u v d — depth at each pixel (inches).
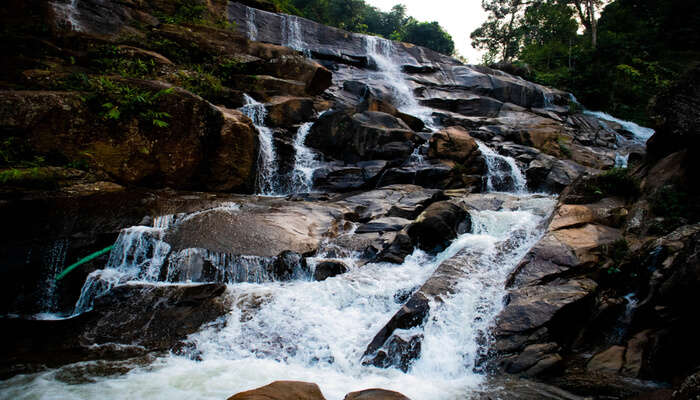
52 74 376.2
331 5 1450.5
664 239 218.8
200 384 167.2
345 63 815.1
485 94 850.1
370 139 494.9
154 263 254.2
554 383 166.9
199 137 392.2
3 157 291.9
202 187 407.2
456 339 194.1
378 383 172.4
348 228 342.3
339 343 203.3
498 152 586.6
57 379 167.3
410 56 907.4
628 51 1023.6
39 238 243.9
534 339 185.6
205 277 250.1
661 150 305.4
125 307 220.1
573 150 620.1
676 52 1082.7
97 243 256.1
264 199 390.3
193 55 555.2
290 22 791.1
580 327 202.4
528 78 1037.8
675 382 162.9
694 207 252.5
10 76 375.9
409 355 186.1
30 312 232.7
